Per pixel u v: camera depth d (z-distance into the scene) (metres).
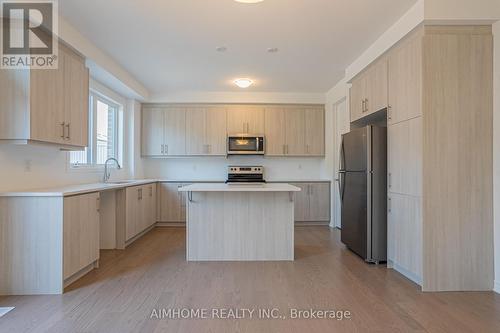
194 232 3.88
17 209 2.78
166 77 5.09
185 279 3.16
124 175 5.70
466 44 2.86
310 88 5.83
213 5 2.82
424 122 2.85
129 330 2.15
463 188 2.86
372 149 3.68
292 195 3.90
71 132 3.34
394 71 3.33
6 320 2.29
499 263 2.81
